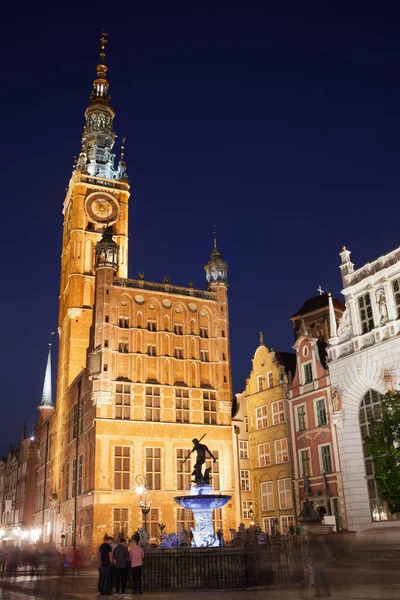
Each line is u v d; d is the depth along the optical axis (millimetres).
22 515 111562
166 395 64062
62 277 92188
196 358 67750
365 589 22250
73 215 87188
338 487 48969
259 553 25766
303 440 54844
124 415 61125
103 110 101000
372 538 42781
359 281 49875
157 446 61531
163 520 59000
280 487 58625
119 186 92438
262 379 64375
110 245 66875
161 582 25797
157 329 66500
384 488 31953
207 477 38531
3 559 48094
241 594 21812
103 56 107938
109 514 56844
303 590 22547
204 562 25703
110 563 23953
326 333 70062
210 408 66438
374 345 47188
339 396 49969
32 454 107938
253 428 64500
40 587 29531
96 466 57875
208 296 71812
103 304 64125
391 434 33031
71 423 71875
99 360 61781
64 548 65125
